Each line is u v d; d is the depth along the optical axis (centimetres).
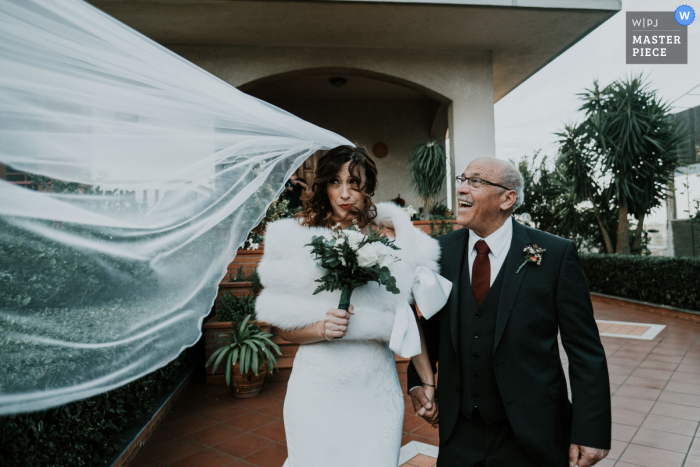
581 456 146
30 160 108
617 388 453
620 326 751
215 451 319
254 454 314
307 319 165
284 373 478
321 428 163
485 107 727
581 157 1084
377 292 169
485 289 163
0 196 106
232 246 176
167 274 154
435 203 779
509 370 151
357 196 178
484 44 702
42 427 191
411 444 325
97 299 133
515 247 162
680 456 309
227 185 166
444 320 170
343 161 177
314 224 179
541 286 154
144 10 570
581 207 1200
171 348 155
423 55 718
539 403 148
